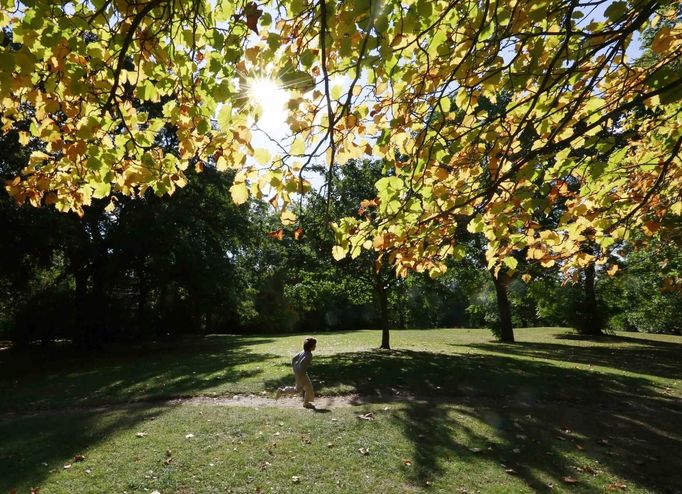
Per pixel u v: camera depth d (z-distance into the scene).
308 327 38.38
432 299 35.44
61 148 3.13
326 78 2.54
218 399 9.94
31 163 3.38
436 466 5.95
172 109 3.31
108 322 22.20
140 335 24.47
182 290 25.72
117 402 10.12
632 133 4.14
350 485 5.42
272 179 3.10
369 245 3.93
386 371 12.38
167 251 20.27
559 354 17.20
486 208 3.71
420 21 2.79
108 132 3.29
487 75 2.99
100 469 5.86
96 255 19.52
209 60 3.14
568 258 4.82
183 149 3.42
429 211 3.87
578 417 8.30
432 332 29.39
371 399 9.80
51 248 18.08
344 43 2.50
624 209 4.41
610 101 3.58
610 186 4.00
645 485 5.54
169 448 6.51
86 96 3.08
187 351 19.77
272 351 18.23
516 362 14.05
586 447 6.75
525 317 37.34
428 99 3.43
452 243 4.11
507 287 23.41
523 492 5.30
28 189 3.41
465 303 47.91
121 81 3.24
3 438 7.32
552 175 3.74
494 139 3.48
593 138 3.54
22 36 2.61
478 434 7.21
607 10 2.56
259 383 11.07
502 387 10.78
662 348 19.36
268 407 8.90
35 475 5.73
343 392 10.36
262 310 36.50
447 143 3.39
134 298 24.31
